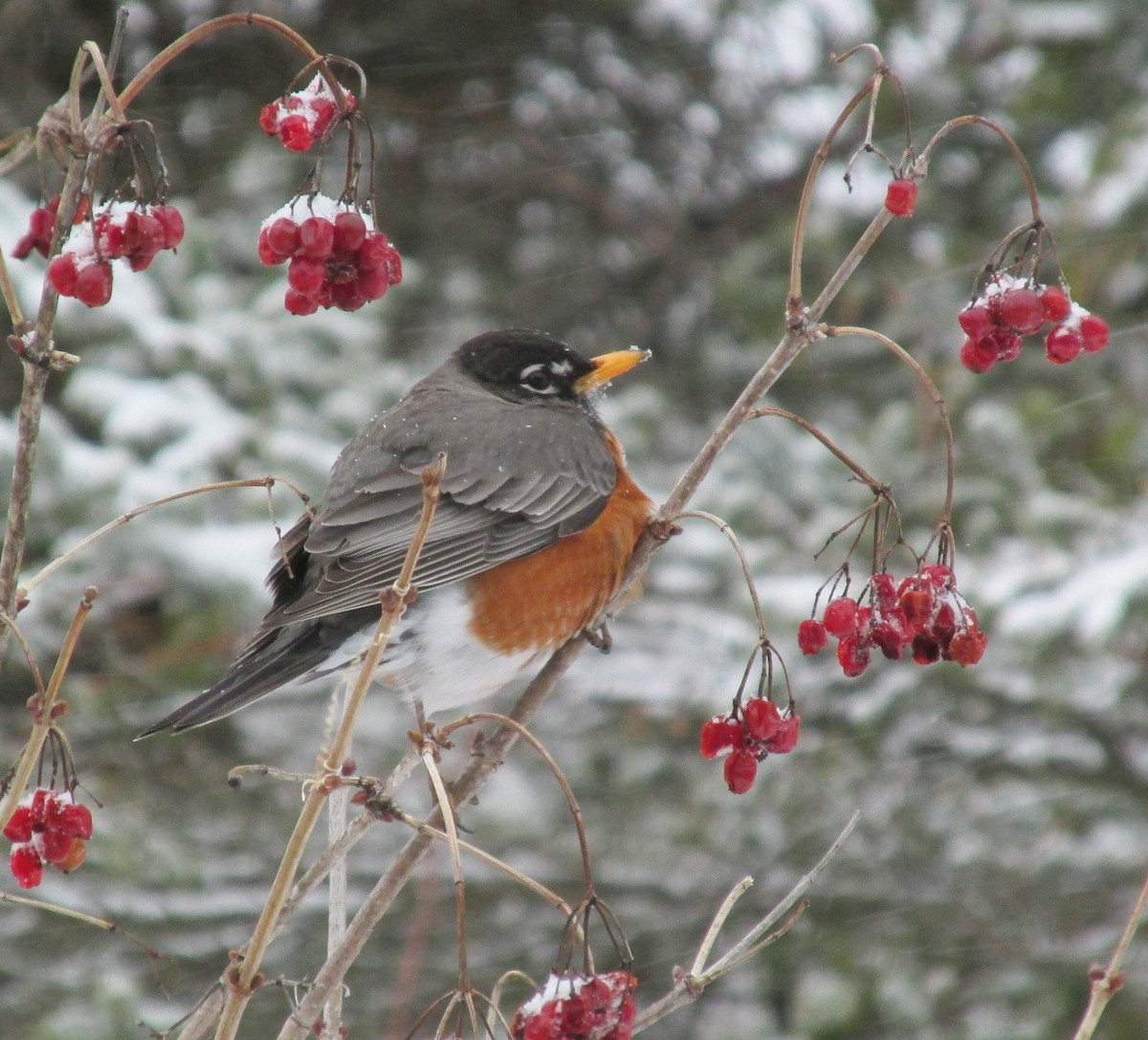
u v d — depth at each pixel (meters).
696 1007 12.26
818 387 13.49
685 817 12.26
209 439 11.24
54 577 10.75
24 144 4.60
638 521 7.34
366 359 12.59
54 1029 10.27
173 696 11.43
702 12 15.20
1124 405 12.30
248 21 4.60
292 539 7.29
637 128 15.76
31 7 13.63
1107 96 13.36
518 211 15.65
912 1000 11.70
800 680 11.97
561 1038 4.21
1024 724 12.11
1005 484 11.83
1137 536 11.41
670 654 12.18
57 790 4.82
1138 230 12.06
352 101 4.79
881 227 5.22
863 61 14.35
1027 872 12.11
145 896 11.38
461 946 4.06
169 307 12.18
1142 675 11.58
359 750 12.47
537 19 14.87
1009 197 13.55
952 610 5.26
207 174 13.98
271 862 11.88
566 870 12.01
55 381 12.12
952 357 12.82
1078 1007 11.63
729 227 15.69
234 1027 4.19
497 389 8.11
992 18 13.95
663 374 14.54
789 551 11.95
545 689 5.90
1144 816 12.23
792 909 12.06
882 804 12.16
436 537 6.93
